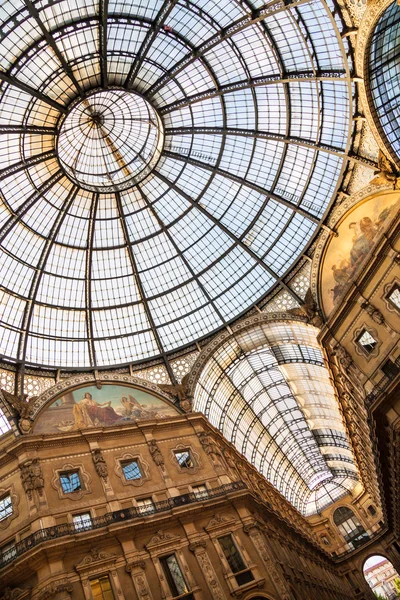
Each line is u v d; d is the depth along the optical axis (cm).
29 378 3272
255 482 4378
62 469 2777
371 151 3042
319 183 3462
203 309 4003
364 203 3256
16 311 3381
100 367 3612
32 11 2544
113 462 2941
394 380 2819
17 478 2700
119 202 3816
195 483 3044
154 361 3809
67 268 3669
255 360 4428
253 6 2733
